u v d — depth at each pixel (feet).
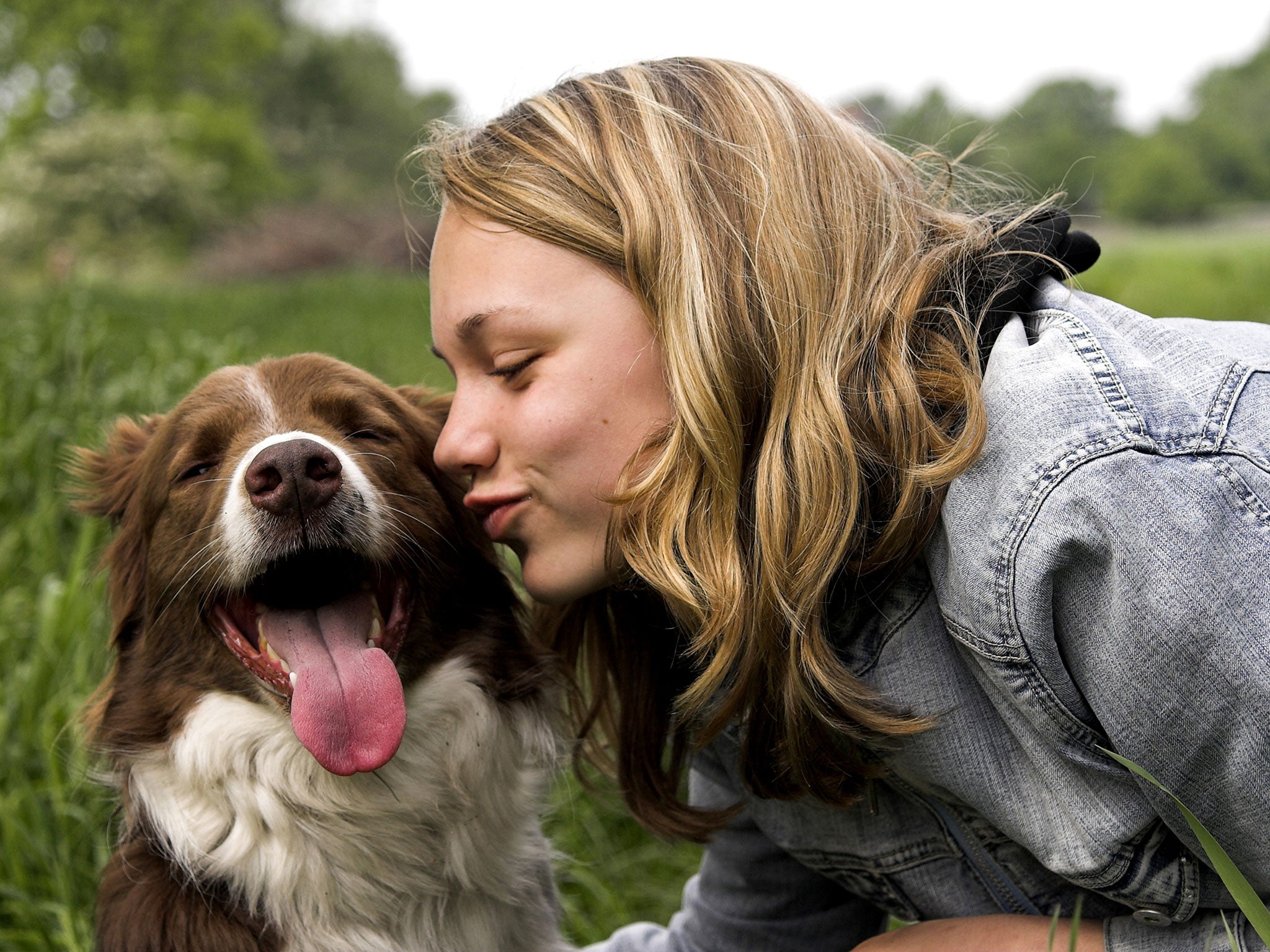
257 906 3.14
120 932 3.09
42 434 5.80
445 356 3.03
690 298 2.82
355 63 77.46
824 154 2.95
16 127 50.11
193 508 3.27
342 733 3.01
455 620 3.34
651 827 3.32
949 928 2.99
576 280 2.87
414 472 3.40
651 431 2.88
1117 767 2.70
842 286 2.85
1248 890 2.54
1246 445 2.59
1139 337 2.77
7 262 33.81
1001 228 2.96
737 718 3.01
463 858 3.23
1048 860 2.83
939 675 2.83
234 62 59.00
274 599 3.28
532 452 2.90
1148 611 2.56
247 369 3.46
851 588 2.87
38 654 4.19
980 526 2.66
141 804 3.20
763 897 3.42
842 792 2.96
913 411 2.75
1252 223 57.16
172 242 36.58
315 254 30.19
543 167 2.92
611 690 3.42
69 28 52.90
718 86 3.01
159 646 3.29
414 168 3.51
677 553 2.86
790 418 2.81
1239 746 2.59
